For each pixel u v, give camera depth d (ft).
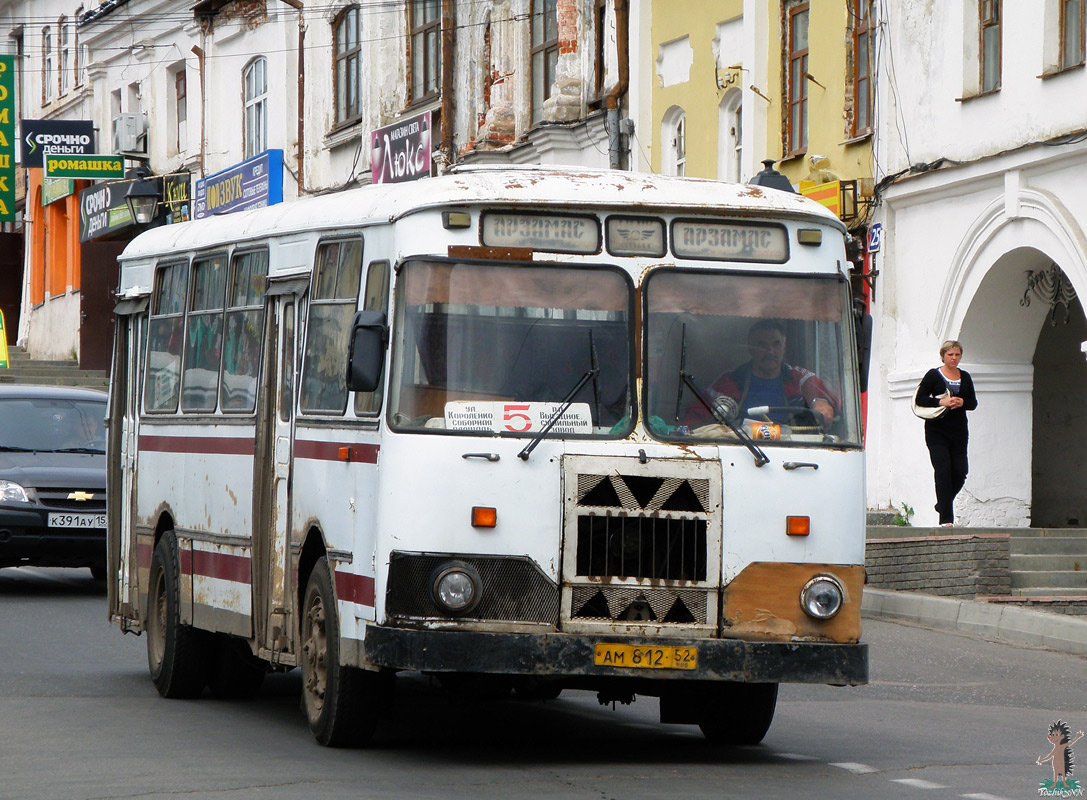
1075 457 221.05
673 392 88.43
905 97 213.66
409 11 338.75
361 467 89.45
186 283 120.16
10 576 196.85
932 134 207.62
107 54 468.75
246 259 110.01
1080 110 182.29
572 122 283.38
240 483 106.83
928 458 206.28
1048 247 186.91
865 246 220.02
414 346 86.99
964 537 164.86
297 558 98.32
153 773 85.92
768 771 88.94
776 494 88.28
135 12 444.96
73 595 177.37
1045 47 187.93
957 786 84.48
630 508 86.69
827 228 92.22
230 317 111.24
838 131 227.20
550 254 88.43
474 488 85.71
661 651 85.92
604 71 283.18
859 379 91.35
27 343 524.11
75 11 491.31
